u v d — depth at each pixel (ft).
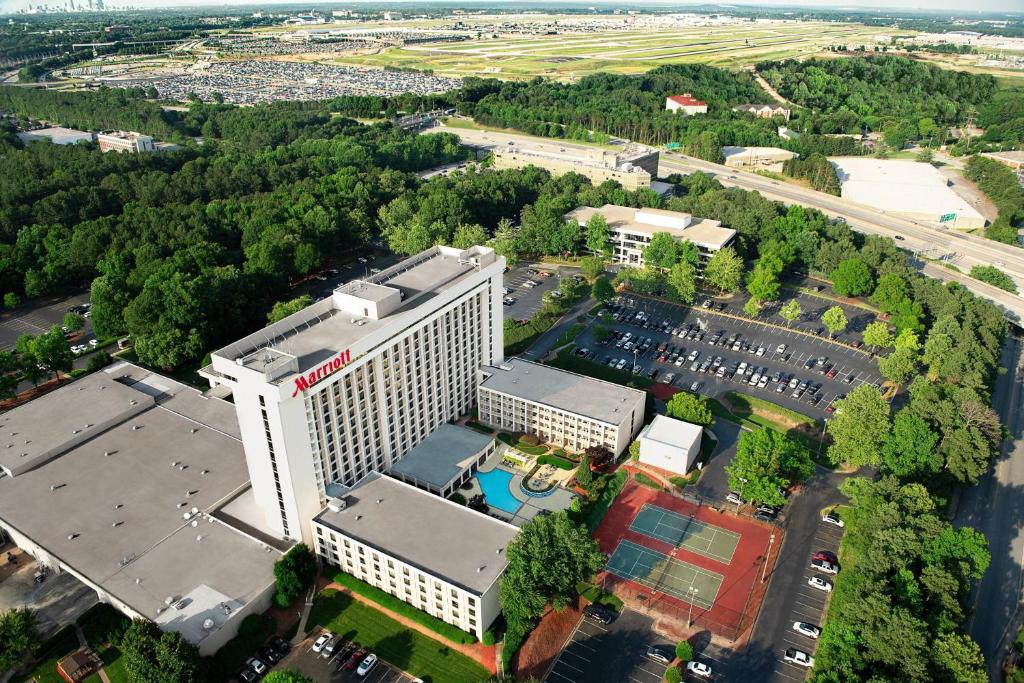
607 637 548.72
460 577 545.03
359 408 647.15
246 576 574.56
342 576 602.03
